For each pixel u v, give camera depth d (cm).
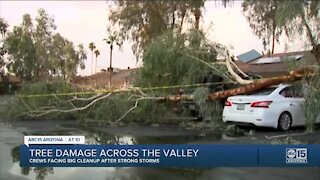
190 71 1352
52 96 1441
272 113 1084
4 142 934
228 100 1170
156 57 1388
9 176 618
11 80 5853
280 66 2108
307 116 1062
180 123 1347
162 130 1176
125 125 1315
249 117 1093
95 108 1379
